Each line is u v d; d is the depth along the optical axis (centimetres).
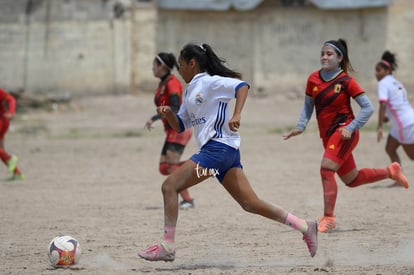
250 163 4706
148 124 3055
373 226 2598
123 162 4869
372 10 8650
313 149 5362
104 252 2225
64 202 3338
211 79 1920
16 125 7044
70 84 8531
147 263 2042
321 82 2509
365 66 8731
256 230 2572
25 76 8475
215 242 2359
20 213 3055
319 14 8762
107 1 8525
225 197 3403
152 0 8675
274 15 8788
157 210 3083
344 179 2581
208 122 1925
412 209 2959
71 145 5812
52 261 1992
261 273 1847
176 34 8769
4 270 1962
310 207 3064
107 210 3095
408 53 8644
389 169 2592
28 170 4556
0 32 8412
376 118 7244
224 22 8819
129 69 8600
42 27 8456
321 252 2162
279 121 7212
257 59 8819
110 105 8094
